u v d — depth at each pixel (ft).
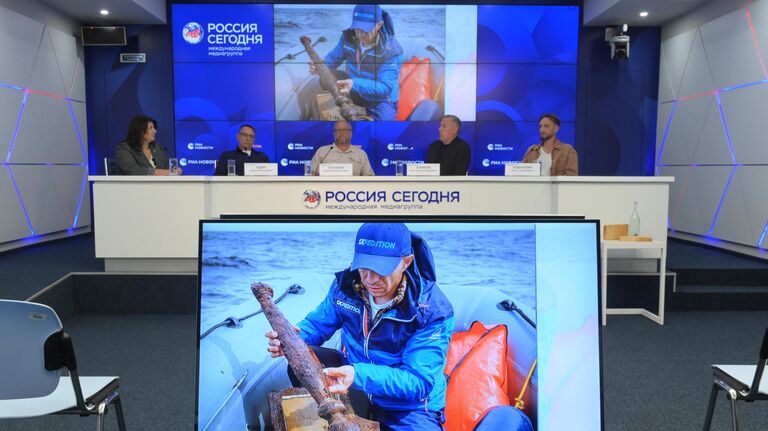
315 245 3.19
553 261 3.26
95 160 23.36
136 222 13.99
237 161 16.72
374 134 23.00
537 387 3.15
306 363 3.12
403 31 22.70
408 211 14.10
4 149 17.63
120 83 22.97
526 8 22.76
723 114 19.11
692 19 20.97
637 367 10.27
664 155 23.04
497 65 22.90
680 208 21.88
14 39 18.17
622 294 14.56
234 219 3.21
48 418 7.91
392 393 3.10
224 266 3.18
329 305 3.17
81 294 14.08
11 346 4.62
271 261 3.18
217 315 3.15
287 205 14.08
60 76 21.02
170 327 12.89
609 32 22.33
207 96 22.88
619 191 13.94
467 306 3.18
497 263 3.22
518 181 14.15
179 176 13.84
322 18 22.62
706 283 15.55
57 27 20.92
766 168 16.97
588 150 23.52
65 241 21.26
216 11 22.56
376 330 3.14
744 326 13.19
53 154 20.57
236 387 3.09
